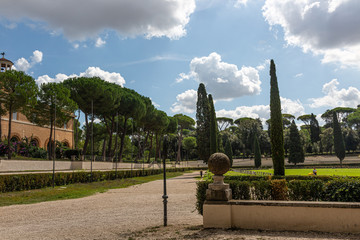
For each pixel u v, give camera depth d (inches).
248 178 627.2
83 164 1310.3
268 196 281.3
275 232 217.8
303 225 220.2
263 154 3639.3
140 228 281.6
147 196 628.7
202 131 1628.9
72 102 1305.4
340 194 256.1
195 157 3978.8
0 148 1072.2
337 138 2293.3
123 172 1470.2
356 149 3240.7
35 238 256.4
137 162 2299.5
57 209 449.4
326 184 270.8
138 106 1758.1
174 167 2578.7
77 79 1473.9
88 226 306.5
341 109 4269.2
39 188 838.5
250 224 232.1
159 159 2871.6
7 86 1037.2
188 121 3373.5
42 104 1256.8
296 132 2393.0
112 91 1509.6
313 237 198.1
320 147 3491.6
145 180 1368.1
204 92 1669.5
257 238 196.4
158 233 244.4
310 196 273.1
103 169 1536.7
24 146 1258.0
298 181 282.4
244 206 234.7
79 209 445.4
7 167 932.0
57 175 932.0
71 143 2004.2
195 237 211.2
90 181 1115.9
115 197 622.8
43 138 1728.6
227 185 248.1
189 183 1082.1
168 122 2425.0
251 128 3484.3
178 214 370.3
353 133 3181.6
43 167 1103.6
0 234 280.2
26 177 791.1
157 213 386.3
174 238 215.3
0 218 378.6
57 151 1478.8
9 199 593.0
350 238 194.9
